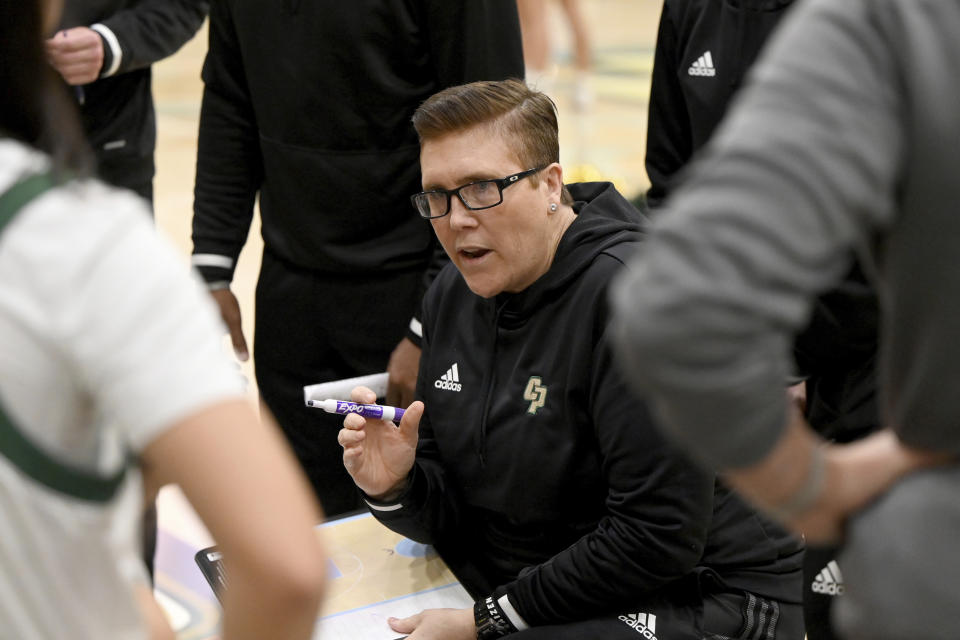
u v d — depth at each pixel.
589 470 3.52
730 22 4.89
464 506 3.88
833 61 1.42
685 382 1.42
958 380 1.55
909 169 1.45
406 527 3.73
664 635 3.34
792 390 4.27
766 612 3.56
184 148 13.55
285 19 4.95
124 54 5.73
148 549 4.42
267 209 5.49
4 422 1.52
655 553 3.27
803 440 1.61
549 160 3.50
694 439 1.51
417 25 4.92
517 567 3.79
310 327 5.50
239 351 5.80
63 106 1.69
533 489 3.57
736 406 1.44
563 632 3.34
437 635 3.38
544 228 3.49
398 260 5.30
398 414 3.58
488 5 4.84
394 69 4.98
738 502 3.63
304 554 1.54
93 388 1.54
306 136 5.12
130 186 6.17
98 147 5.94
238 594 1.57
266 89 5.14
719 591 3.58
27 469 1.54
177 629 3.96
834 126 1.39
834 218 1.39
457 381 3.80
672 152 5.41
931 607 1.62
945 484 1.64
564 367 3.47
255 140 5.56
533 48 12.57
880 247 1.57
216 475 1.51
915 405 1.60
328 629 3.38
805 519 1.69
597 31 22.06
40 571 1.59
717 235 1.37
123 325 1.51
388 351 5.44
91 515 1.60
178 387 1.52
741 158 1.39
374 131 5.08
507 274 3.49
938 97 1.40
